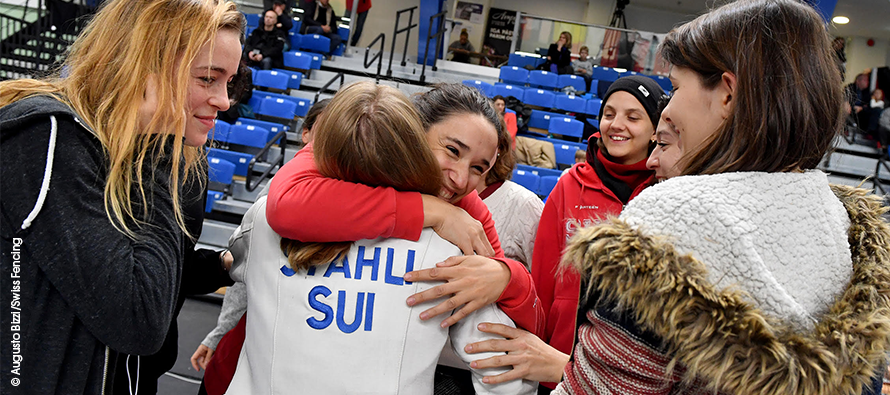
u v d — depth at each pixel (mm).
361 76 8656
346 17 10344
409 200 868
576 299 1389
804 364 571
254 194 5422
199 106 925
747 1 695
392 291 872
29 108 762
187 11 845
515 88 8391
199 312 3350
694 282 583
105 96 831
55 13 6738
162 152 859
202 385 1250
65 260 730
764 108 648
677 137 785
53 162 744
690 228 626
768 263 621
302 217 826
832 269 660
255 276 919
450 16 12000
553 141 7570
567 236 1501
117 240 765
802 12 669
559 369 947
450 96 964
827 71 667
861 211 723
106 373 843
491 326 937
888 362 663
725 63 678
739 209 627
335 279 871
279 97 7105
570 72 9133
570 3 12719
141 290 768
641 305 608
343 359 853
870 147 8570
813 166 701
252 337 907
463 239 902
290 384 858
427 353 889
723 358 579
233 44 927
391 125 851
